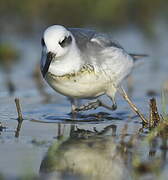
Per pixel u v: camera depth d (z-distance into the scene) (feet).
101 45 40.63
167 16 89.15
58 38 37.83
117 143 34.14
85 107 42.52
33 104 46.16
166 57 66.74
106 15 86.17
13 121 40.29
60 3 84.23
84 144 34.01
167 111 42.11
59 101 47.55
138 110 40.50
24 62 65.36
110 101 47.42
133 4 88.94
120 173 28.71
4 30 78.74
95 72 39.34
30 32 79.30
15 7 82.17
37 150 32.58
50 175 28.48
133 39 76.69
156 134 35.58
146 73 59.72
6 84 54.65
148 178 27.84
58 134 36.55
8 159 30.66
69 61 38.65
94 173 28.86
